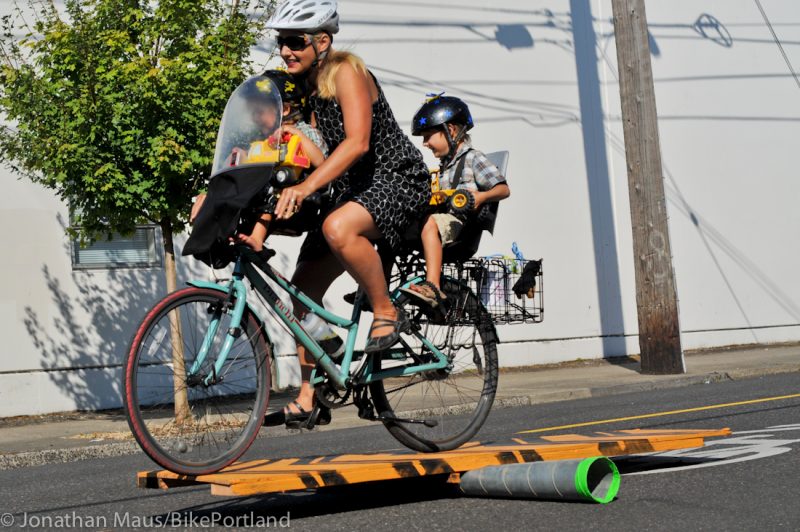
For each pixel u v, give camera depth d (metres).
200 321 4.84
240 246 4.54
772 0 18.50
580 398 11.67
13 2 10.97
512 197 15.02
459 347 5.64
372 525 4.51
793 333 18.23
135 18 9.54
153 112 9.23
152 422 4.85
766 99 18.22
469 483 5.05
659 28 16.89
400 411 6.25
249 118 4.50
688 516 4.46
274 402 11.05
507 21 15.08
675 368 13.23
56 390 11.20
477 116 14.73
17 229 11.05
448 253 5.61
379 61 13.85
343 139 4.80
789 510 4.53
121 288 11.70
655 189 13.34
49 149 9.15
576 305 15.55
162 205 9.40
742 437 6.91
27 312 11.08
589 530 4.24
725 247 17.42
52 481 7.07
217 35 9.53
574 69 15.77
